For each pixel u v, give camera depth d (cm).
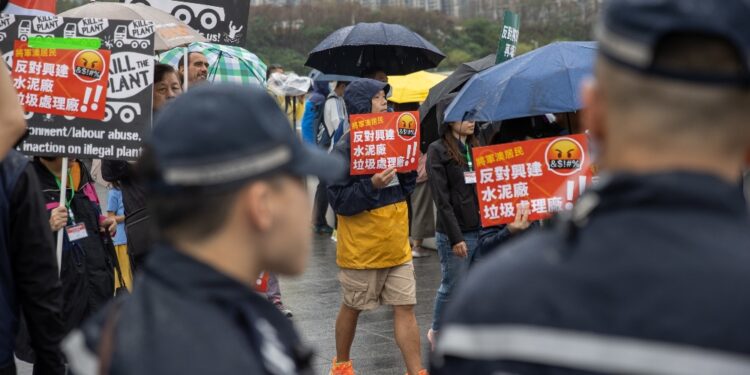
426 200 1359
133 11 922
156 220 217
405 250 752
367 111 764
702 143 181
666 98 179
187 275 209
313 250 1455
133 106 669
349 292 756
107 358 203
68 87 654
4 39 665
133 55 672
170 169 210
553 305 182
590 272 181
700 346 170
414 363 757
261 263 220
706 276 174
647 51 178
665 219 181
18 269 450
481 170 599
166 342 198
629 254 180
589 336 177
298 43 1991
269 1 1988
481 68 1202
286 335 218
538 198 593
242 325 209
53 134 653
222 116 211
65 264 660
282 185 218
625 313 176
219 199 211
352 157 734
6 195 444
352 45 1334
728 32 174
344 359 774
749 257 175
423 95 1642
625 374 174
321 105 1455
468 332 189
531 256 190
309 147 228
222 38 1076
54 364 464
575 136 588
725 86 177
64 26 671
